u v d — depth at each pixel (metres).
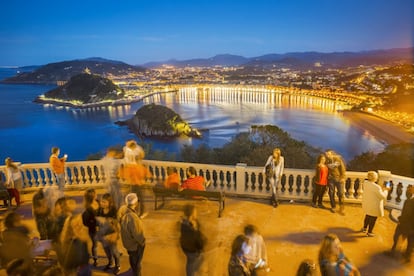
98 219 4.87
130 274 5.03
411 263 5.16
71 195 8.72
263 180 8.12
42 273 3.68
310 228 6.48
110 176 6.66
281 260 5.35
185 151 27.78
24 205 8.04
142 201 7.05
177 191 7.12
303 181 7.86
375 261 5.29
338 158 7.14
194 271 4.17
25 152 93.31
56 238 4.50
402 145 24.92
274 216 7.07
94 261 5.23
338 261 3.55
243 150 23.88
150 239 6.08
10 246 4.06
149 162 9.21
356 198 7.67
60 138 113.38
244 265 3.96
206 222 6.70
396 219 6.70
